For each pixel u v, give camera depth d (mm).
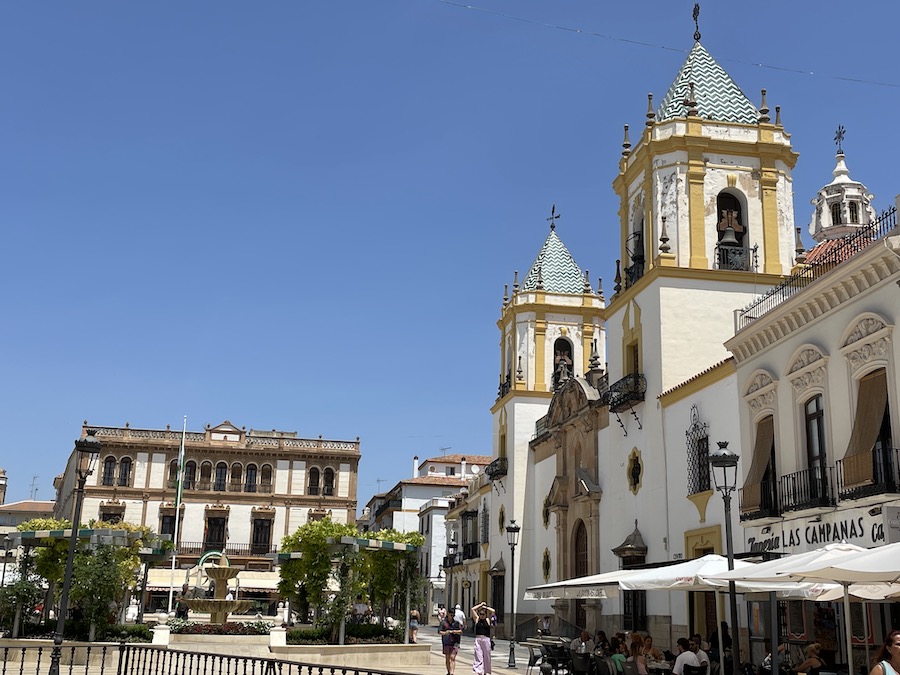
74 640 27844
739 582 16891
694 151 33469
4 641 25844
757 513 24031
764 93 34594
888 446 19797
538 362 52125
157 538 33281
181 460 67000
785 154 33812
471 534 62688
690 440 29109
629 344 34688
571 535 40750
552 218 56375
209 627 30875
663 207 33438
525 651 40375
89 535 29391
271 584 60188
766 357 24797
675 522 29969
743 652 24547
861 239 23016
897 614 19203
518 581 47938
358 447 78938
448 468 95250
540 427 48250
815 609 21844
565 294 53625
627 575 20844
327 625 31453
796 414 23156
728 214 33469
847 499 20156
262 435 81750
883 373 20141
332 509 76688
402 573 34125
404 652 30406
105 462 74688
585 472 38844
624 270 36219
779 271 32594
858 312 20781
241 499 75688
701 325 31922
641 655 20672
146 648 17719
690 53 36250
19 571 32531
